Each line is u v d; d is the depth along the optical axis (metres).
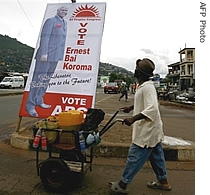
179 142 6.21
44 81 6.57
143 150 3.66
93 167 4.93
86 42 6.55
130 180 3.74
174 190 4.04
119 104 19.48
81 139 3.85
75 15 6.77
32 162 5.14
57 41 6.69
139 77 3.77
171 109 18.20
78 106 6.24
